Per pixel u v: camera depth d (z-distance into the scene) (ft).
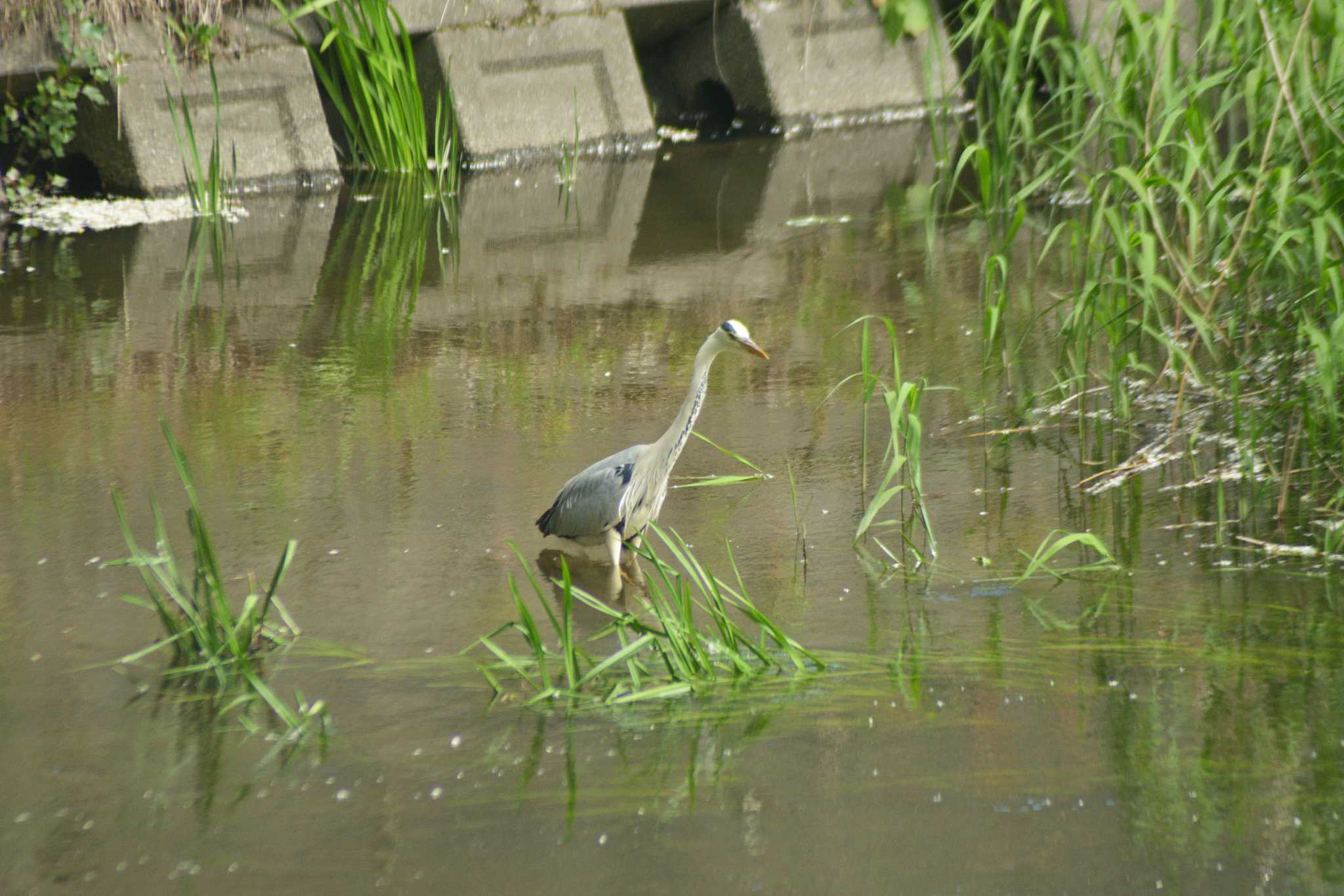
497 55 77.71
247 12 72.79
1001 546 32.58
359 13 74.38
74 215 67.82
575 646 27.91
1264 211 37.93
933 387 40.70
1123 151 42.22
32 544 33.73
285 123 73.67
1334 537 31.35
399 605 30.48
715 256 60.08
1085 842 21.22
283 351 48.75
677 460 38.73
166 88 69.97
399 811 22.66
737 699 26.09
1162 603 29.30
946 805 22.34
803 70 86.58
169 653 28.55
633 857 21.26
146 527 34.71
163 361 47.57
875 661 27.35
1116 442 38.40
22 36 65.77
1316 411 34.94
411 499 36.24
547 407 42.98
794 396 43.42
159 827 22.33
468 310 53.36
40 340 49.96
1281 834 21.24
